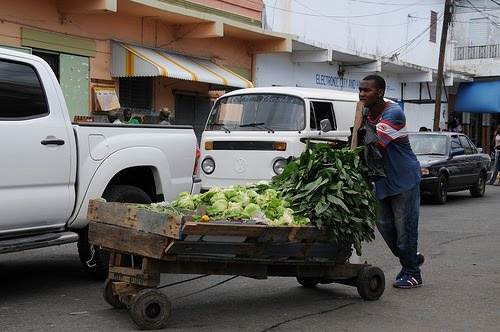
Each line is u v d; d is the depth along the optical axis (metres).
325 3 22.12
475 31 32.28
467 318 5.60
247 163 10.01
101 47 14.57
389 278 7.22
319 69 22.59
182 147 7.27
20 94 5.81
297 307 5.92
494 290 6.66
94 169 6.33
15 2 12.62
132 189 6.82
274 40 18.80
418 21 28.17
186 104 17.31
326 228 5.65
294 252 5.59
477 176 16.89
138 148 6.74
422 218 12.79
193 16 15.54
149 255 5.01
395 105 6.26
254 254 5.36
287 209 5.58
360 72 24.47
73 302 5.94
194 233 4.88
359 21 24.12
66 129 6.10
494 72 31.09
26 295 6.20
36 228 5.94
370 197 5.87
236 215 5.31
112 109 14.57
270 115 10.30
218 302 6.06
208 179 10.38
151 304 5.04
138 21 15.45
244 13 18.39
